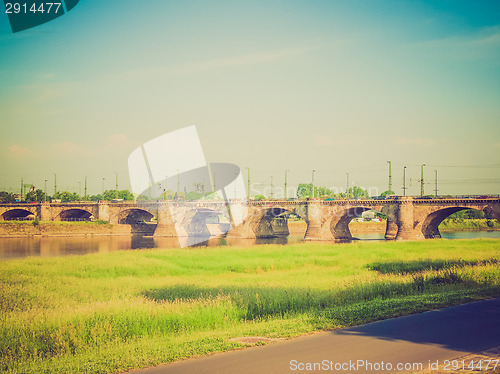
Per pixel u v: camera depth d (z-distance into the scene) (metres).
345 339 22.06
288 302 33.62
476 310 28.62
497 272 44.00
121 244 141.38
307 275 56.19
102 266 66.31
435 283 42.22
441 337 22.20
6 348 24.77
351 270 60.09
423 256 73.00
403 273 54.38
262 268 67.19
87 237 174.25
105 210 194.25
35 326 27.72
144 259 73.38
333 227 167.50
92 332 26.06
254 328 25.30
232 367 18.31
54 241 153.25
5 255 107.44
